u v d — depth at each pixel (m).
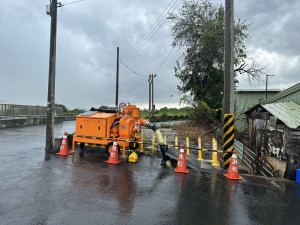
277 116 8.73
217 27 23.52
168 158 8.45
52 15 9.90
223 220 3.91
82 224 3.55
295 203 4.88
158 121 40.06
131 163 8.06
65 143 9.02
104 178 6.08
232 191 5.50
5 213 3.82
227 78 8.02
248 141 12.94
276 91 19.95
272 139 9.38
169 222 3.76
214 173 7.28
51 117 9.72
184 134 17.98
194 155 11.34
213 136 17.83
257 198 5.08
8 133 15.25
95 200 4.55
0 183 5.36
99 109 10.28
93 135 9.16
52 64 9.84
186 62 25.02
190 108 22.98
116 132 9.34
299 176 6.77
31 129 18.31
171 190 5.37
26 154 8.77
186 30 25.03
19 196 4.59
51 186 5.27
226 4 8.04
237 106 20.12
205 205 4.54
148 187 5.52
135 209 4.20
